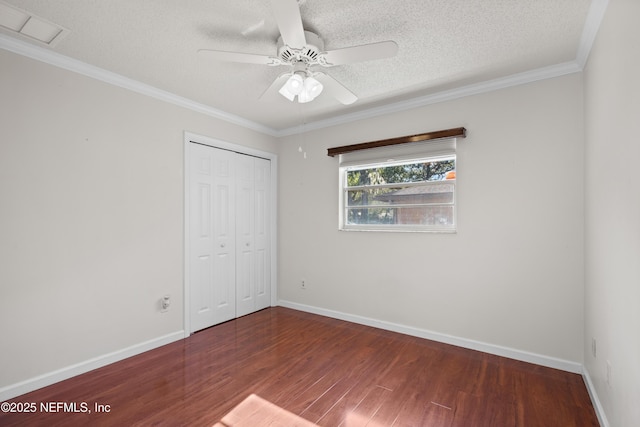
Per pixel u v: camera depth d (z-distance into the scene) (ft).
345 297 11.50
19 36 6.48
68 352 7.38
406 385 7.06
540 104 8.01
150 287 9.02
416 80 8.58
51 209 7.18
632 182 4.16
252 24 6.11
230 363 8.13
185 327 9.87
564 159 7.72
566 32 6.36
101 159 8.04
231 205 11.62
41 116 7.04
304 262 12.67
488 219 8.70
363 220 11.34
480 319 8.82
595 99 6.17
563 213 7.72
